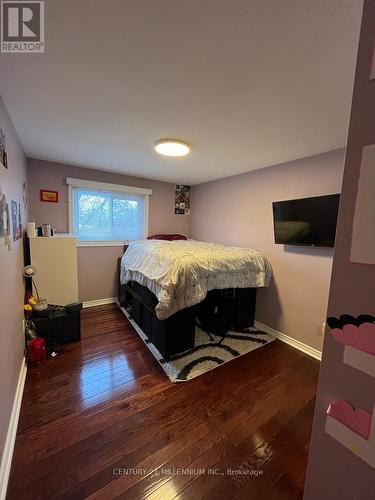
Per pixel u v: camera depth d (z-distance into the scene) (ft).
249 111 5.03
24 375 6.09
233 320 9.57
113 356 7.29
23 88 4.36
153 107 5.00
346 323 1.91
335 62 3.44
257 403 5.59
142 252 9.32
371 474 1.87
